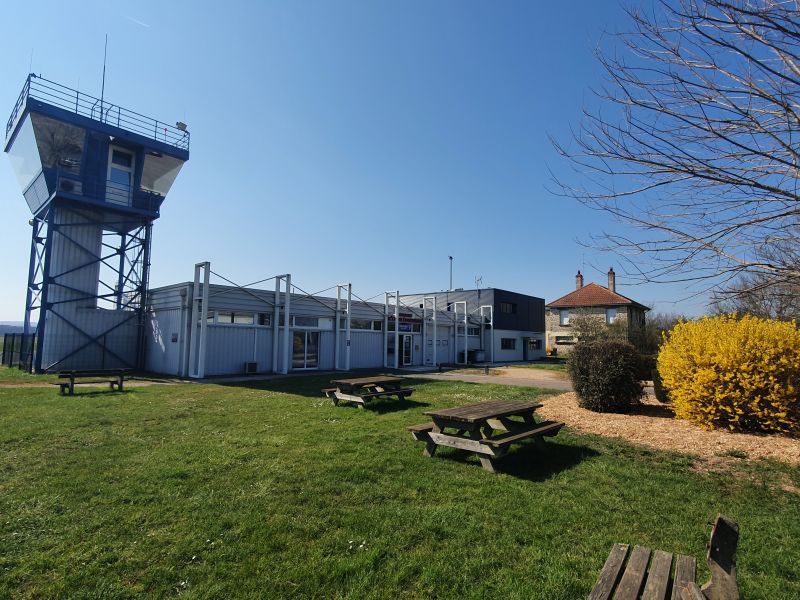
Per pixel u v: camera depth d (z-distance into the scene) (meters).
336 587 3.30
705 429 8.16
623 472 5.91
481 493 5.11
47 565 3.57
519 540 4.01
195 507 4.68
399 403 11.95
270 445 7.21
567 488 5.31
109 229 24.09
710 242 3.79
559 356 48.31
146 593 3.24
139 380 18.41
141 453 6.74
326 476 5.64
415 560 3.65
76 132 21.91
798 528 4.32
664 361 9.34
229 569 3.51
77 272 22.36
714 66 3.39
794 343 7.57
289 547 3.85
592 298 46.97
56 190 21.06
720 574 2.48
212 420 9.38
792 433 7.55
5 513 4.53
